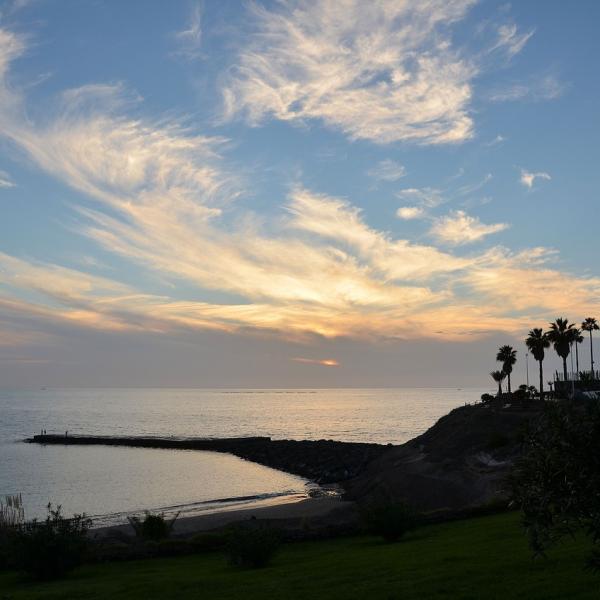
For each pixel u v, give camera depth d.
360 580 21.69
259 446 137.50
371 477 80.00
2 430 196.25
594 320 122.50
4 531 32.78
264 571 25.86
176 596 21.81
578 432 10.99
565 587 17.44
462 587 18.97
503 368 139.25
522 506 11.47
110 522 57.28
